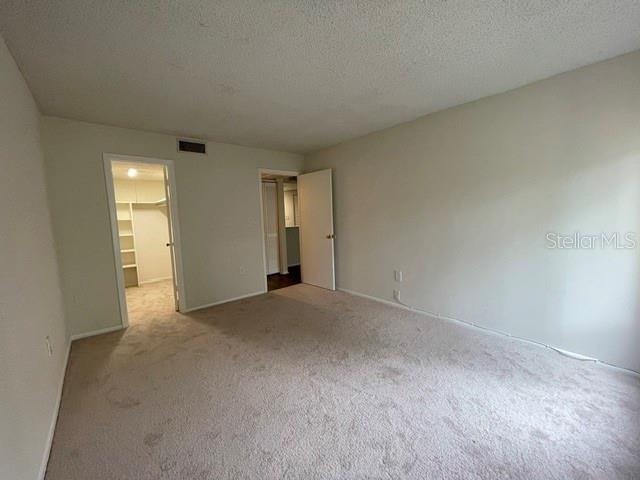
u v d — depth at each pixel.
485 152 2.74
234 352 2.61
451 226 3.08
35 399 1.48
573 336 2.37
